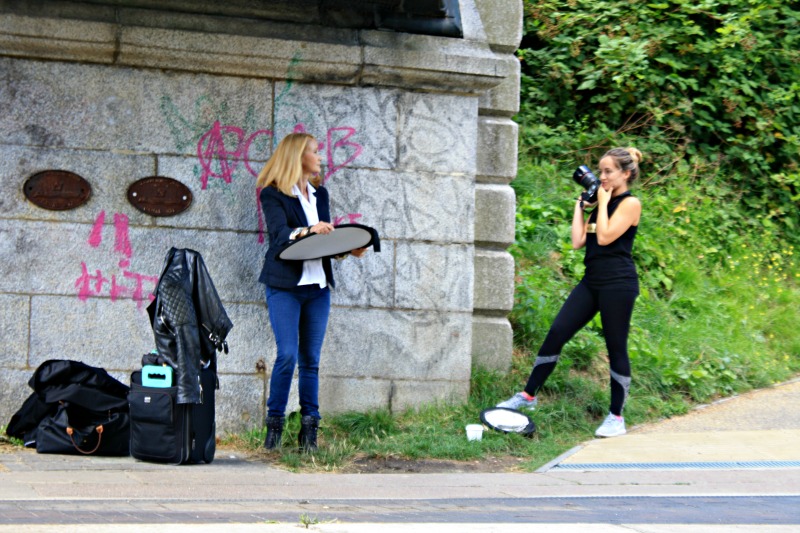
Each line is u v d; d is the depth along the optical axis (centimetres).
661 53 3228
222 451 1941
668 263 2798
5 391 1967
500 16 2239
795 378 2527
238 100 2042
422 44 2091
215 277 2038
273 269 1864
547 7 3288
